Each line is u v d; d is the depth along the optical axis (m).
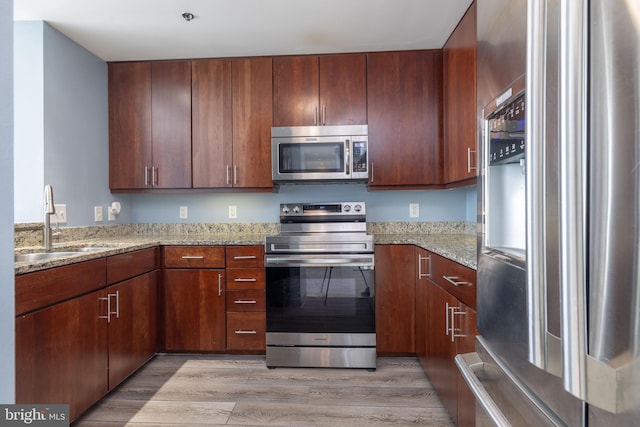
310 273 2.41
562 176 0.58
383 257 2.47
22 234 2.01
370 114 2.64
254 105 2.70
